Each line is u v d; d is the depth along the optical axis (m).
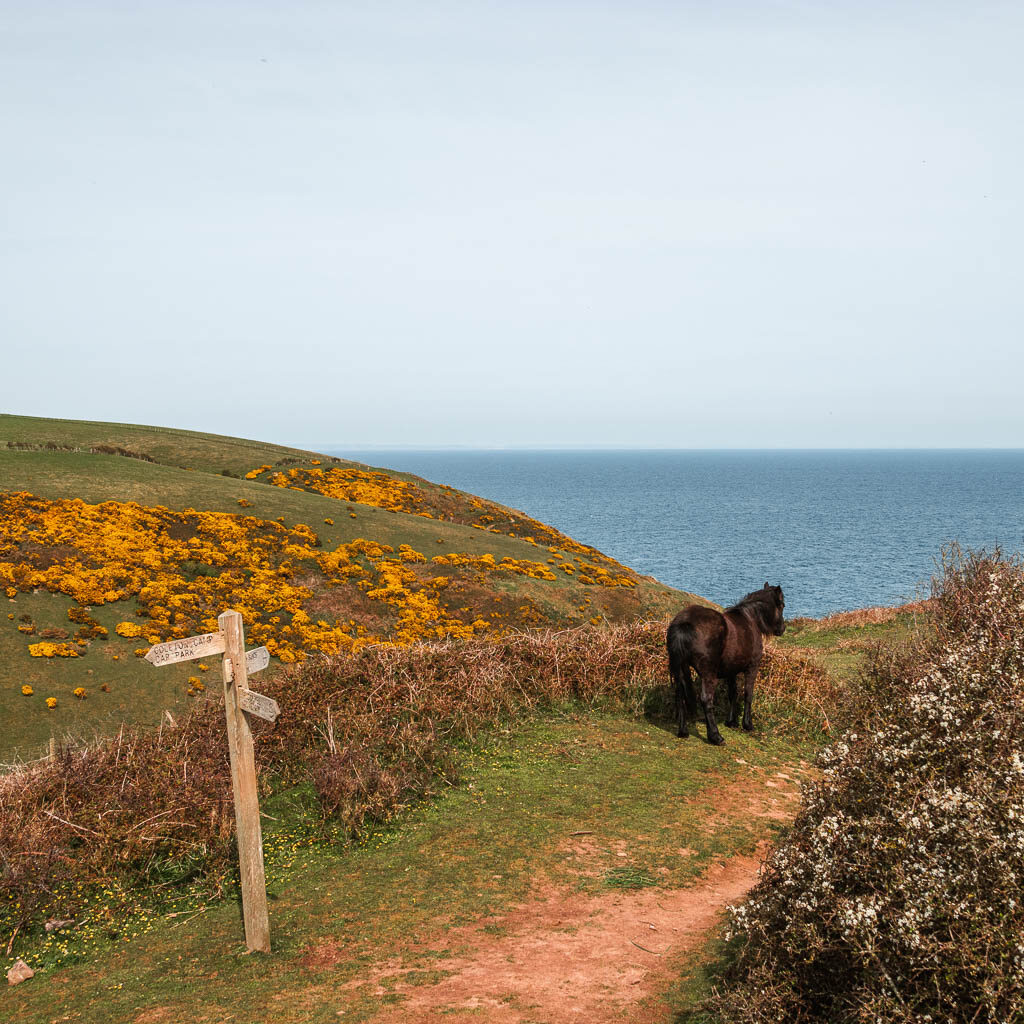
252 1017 5.89
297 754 11.02
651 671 14.35
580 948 6.91
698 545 101.88
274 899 7.99
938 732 5.89
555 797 10.35
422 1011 5.92
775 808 10.30
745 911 5.61
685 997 6.04
